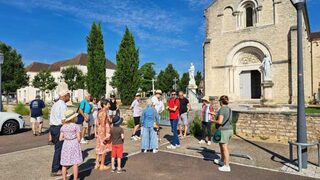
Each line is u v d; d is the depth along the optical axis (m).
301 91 7.86
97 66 24.12
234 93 26.67
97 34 24.42
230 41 26.89
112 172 7.50
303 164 7.70
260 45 25.06
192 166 8.02
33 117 13.81
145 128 9.77
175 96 11.64
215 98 18.94
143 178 7.01
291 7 23.50
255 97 26.14
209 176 7.10
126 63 22.19
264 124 12.12
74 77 52.28
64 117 6.50
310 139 11.26
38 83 53.06
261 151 9.84
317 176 7.05
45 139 12.59
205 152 9.69
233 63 26.80
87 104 11.69
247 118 12.62
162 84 66.94
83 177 7.09
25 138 12.90
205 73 27.91
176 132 10.53
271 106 17.05
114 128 7.58
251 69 25.91
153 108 9.90
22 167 7.98
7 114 14.27
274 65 24.27
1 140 12.41
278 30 24.12
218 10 27.69
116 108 13.47
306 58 26.17
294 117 11.33
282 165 8.05
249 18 26.41
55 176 7.18
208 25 28.25
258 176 7.06
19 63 42.81
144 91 57.31
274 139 11.83
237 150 9.98
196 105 24.23
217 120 7.67
